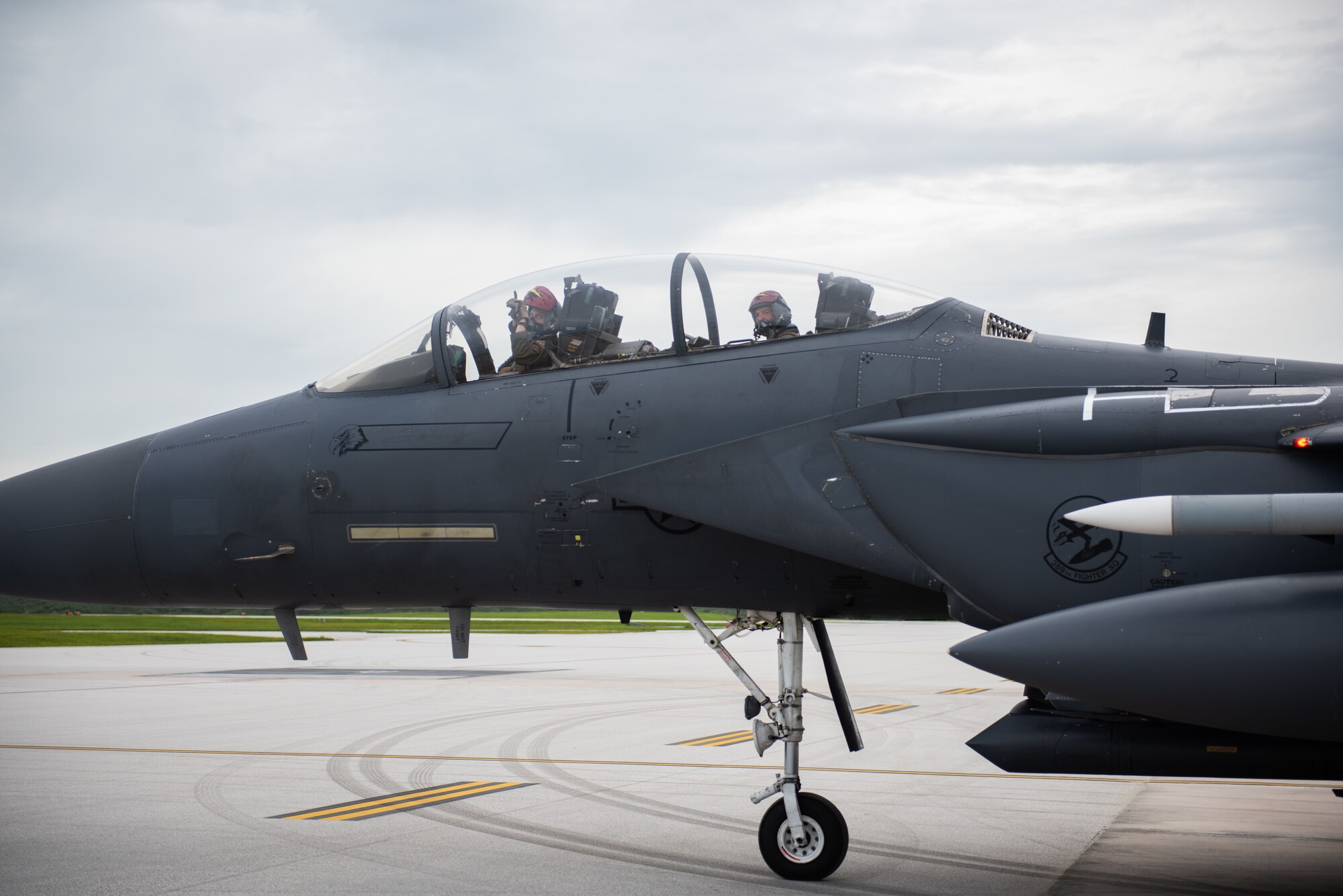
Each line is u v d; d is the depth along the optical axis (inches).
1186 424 202.5
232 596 263.6
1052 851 276.1
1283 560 193.5
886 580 233.0
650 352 247.3
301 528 254.8
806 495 219.9
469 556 246.8
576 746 490.9
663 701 705.6
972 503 210.8
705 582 238.8
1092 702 192.1
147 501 265.6
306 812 331.6
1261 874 251.8
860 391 229.3
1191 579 197.5
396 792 368.5
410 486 248.7
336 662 1130.0
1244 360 224.2
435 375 259.8
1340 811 334.3
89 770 420.8
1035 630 192.4
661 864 261.6
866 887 238.1
